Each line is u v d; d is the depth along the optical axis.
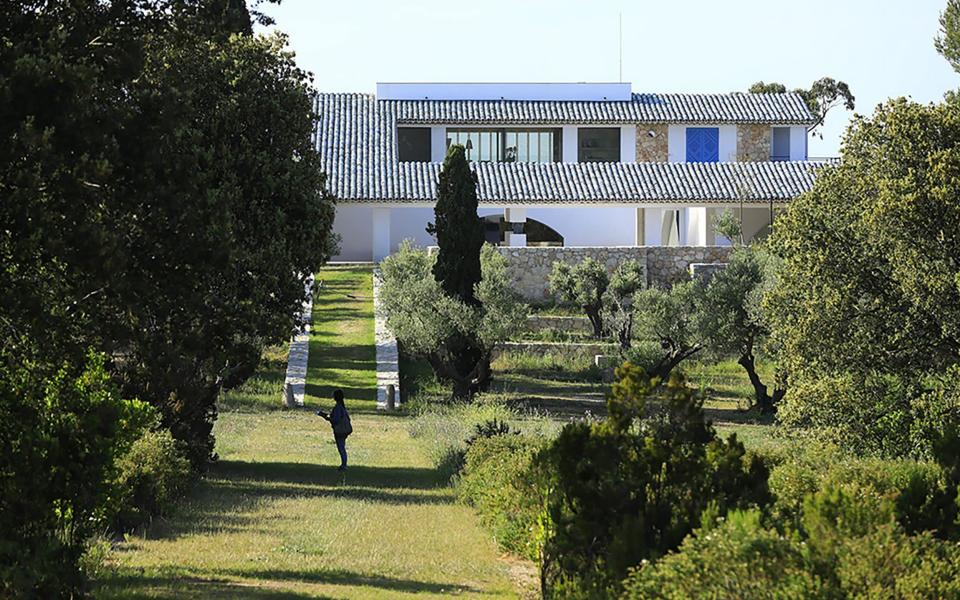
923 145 33.72
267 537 26.31
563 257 83.00
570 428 17.22
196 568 21.97
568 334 76.31
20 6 17.05
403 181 95.06
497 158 109.25
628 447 16.97
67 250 15.85
